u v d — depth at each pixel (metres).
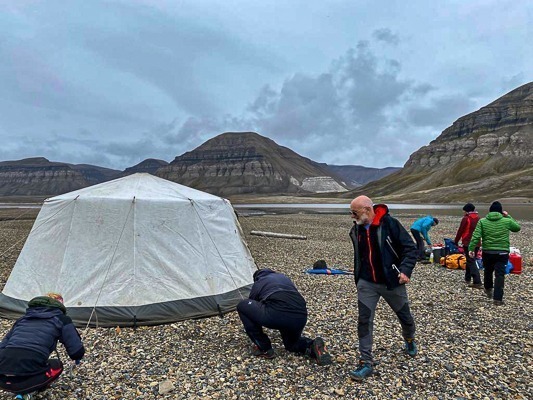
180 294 9.06
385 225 5.79
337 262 17.23
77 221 9.07
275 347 7.23
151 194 9.72
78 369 6.32
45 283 8.87
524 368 6.34
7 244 22.44
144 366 6.47
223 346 7.37
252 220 46.88
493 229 10.08
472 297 10.95
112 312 8.49
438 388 5.68
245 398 5.42
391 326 8.39
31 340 4.85
